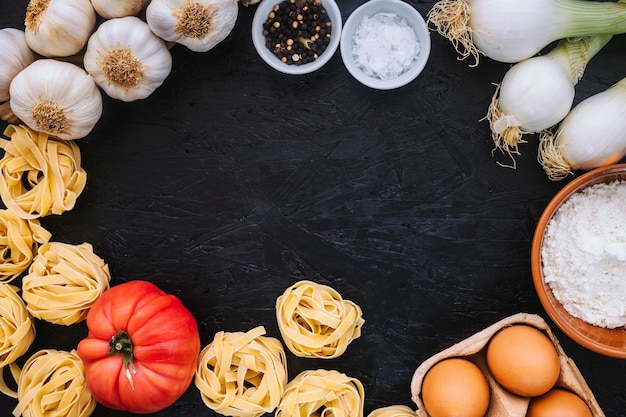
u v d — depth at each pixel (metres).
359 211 0.61
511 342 0.55
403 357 0.62
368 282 0.62
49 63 0.56
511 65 0.60
